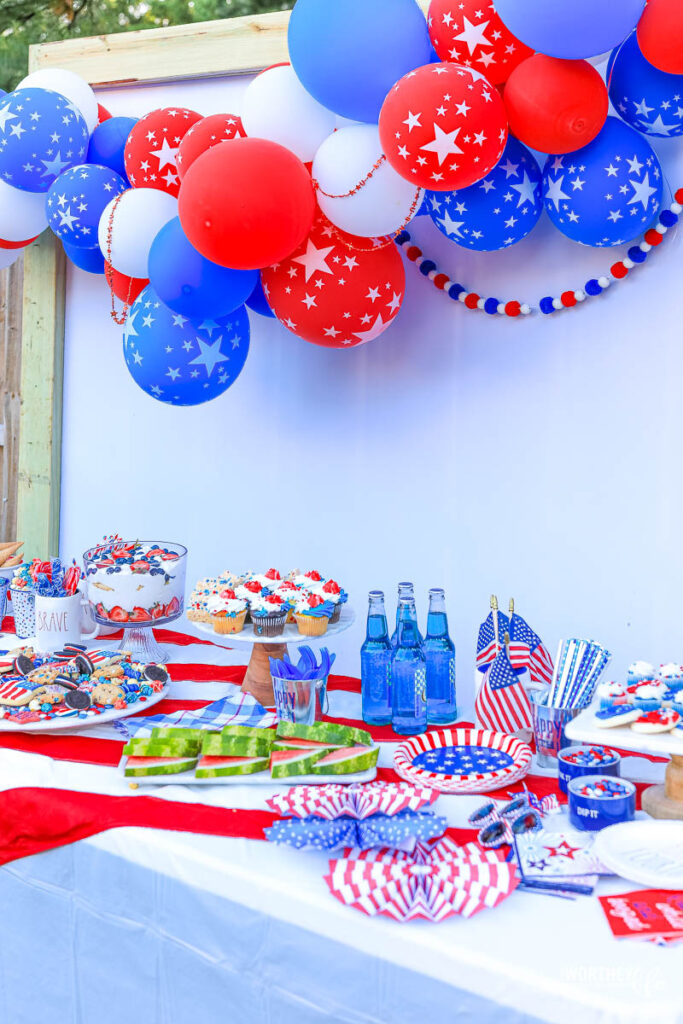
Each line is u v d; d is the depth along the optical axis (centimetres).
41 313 268
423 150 145
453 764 132
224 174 149
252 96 167
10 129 197
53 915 128
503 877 100
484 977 89
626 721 116
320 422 233
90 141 210
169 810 123
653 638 195
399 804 107
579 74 150
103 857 122
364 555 230
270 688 168
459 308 213
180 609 183
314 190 163
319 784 128
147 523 262
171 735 135
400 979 95
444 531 218
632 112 162
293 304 173
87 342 267
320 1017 101
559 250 198
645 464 193
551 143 156
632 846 107
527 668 150
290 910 103
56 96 200
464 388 213
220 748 133
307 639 162
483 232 172
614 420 196
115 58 246
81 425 270
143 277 194
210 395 193
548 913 98
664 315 188
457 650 219
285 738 137
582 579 202
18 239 218
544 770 135
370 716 157
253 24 229
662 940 91
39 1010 131
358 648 231
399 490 224
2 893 134
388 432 224
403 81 146
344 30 151
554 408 202
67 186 196
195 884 112
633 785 117
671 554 192
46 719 149
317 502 235
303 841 107
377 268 173
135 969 120
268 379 240
